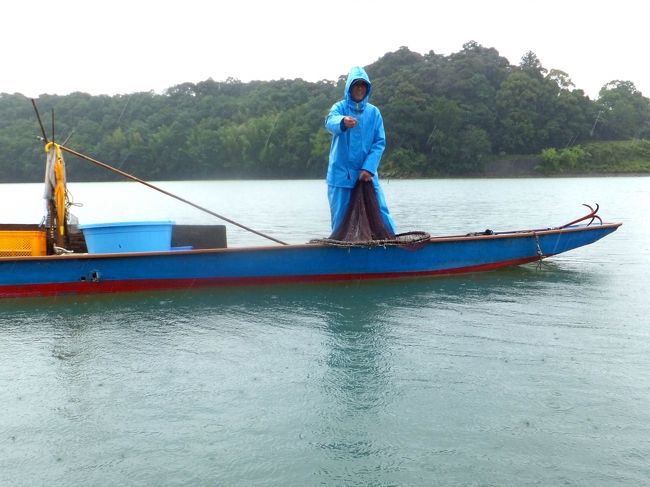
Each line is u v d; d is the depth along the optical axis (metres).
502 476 4.07
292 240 15.73
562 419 4.81
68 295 8.66
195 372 5.86
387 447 4.45
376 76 96.94
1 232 9.13
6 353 6.42
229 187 66.12
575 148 84.00
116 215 26.84
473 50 97.56
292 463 4.25
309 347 6.57
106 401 5.23
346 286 9.49
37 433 4.70
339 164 9.48
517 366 5.93
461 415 4.91
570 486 3.96
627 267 11.10
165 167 92.75
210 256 8.98
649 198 33.78
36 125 86.31
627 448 4.38
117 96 102.38
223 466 4.23
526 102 85.69
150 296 8.78
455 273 10.27
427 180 76.69
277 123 91.81
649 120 98.38
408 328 7.23
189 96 107.31
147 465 4.25
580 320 7.49
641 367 5.86
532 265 11.32
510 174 82.94
